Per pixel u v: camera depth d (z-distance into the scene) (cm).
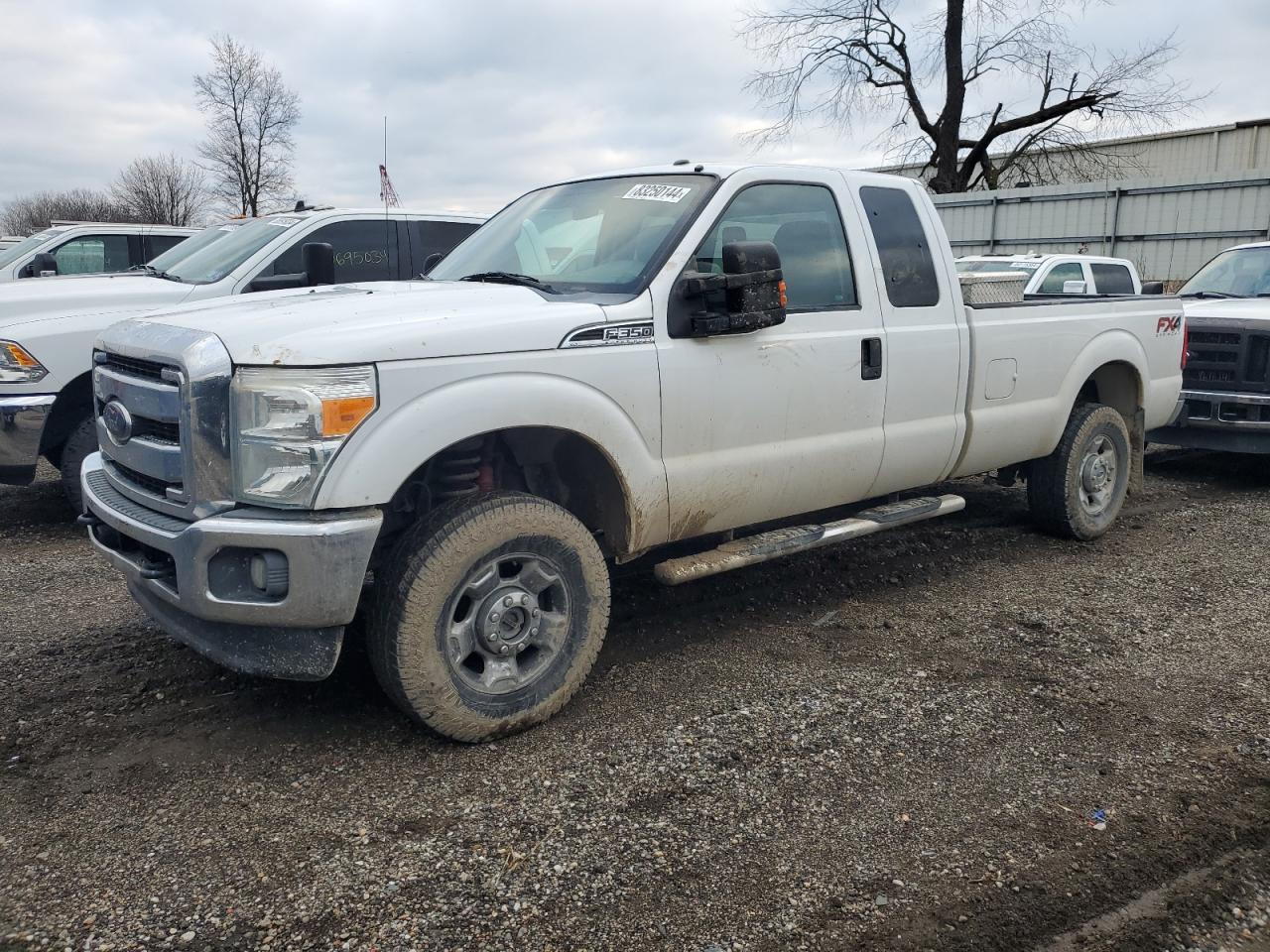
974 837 304
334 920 264
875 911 270
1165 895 277
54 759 350
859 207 484
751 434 428
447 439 336
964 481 797
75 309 678
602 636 389
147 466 350
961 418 524
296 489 316
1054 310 576
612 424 379
